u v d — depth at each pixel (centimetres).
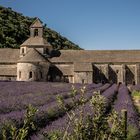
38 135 1121
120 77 8444
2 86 4375
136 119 1670
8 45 12756
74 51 8781
